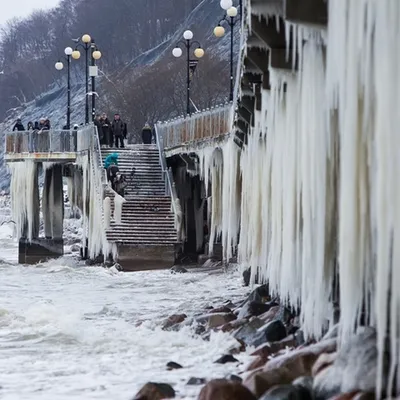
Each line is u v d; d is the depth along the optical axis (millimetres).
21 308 51688
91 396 24234
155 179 95875
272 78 30391
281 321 32594
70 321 43062
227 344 32625
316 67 24734
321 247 25047
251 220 50781
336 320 26188
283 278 31188
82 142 96812
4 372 29062
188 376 26500
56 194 101125
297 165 28750
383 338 17969
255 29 29109
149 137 109562
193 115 85625
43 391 25266
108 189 91000
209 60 195500
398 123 17594
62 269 86250
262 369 22688
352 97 19109
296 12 22609
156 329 39656
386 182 17766
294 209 29734
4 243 155125
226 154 73438
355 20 18922
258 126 43312
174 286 68625
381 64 17828
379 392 17984
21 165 100375
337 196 25047
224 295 55156
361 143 19094
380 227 17844
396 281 17469
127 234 89625
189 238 95812
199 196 95938
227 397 20422
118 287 70312
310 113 24984
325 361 21203
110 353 33281
